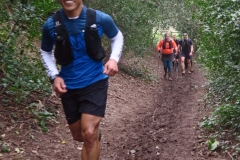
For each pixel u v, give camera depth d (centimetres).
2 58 561
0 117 511
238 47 571
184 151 508
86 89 350
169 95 1083
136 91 1102
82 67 350
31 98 607
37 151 454
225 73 678
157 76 1532
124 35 1236
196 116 713
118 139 572
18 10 541
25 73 577
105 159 480
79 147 503
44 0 593
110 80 1123
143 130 632
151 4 1445
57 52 348
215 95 788
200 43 859
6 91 551
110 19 352
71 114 365
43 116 544
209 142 498
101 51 354
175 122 688
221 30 611
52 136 516
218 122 569
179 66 1914
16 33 557
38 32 577
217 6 624
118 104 867
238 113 546
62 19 341
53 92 689
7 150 429
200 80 1452
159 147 530
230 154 466
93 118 343
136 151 515
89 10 345
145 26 1298
